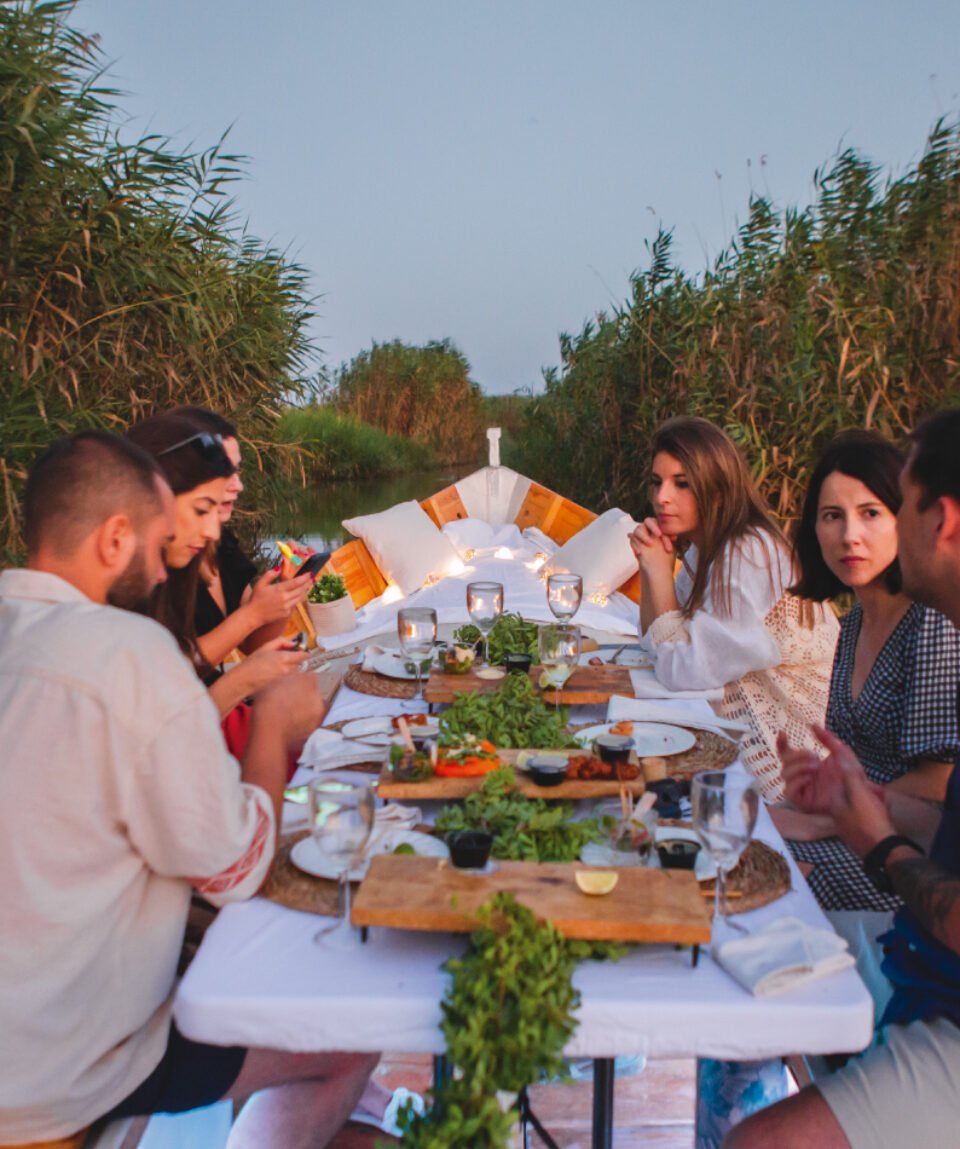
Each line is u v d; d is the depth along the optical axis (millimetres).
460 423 21406
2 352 4641
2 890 1269
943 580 1430
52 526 1438
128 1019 1370
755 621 2602
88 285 4996
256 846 1423
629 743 1870
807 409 6000
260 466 6602
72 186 4898
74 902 1299
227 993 1225
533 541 6418
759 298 6781
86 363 5059
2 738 1280
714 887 1489
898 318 5973
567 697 2398
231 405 6148
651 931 1265
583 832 1566
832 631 2744
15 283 4688
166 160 5105
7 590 1415
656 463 2816
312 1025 1218
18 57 4445
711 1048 1199
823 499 2213
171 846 1327
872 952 1856
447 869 1415
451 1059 1165
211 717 1347
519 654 2730
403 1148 1207
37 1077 1284
